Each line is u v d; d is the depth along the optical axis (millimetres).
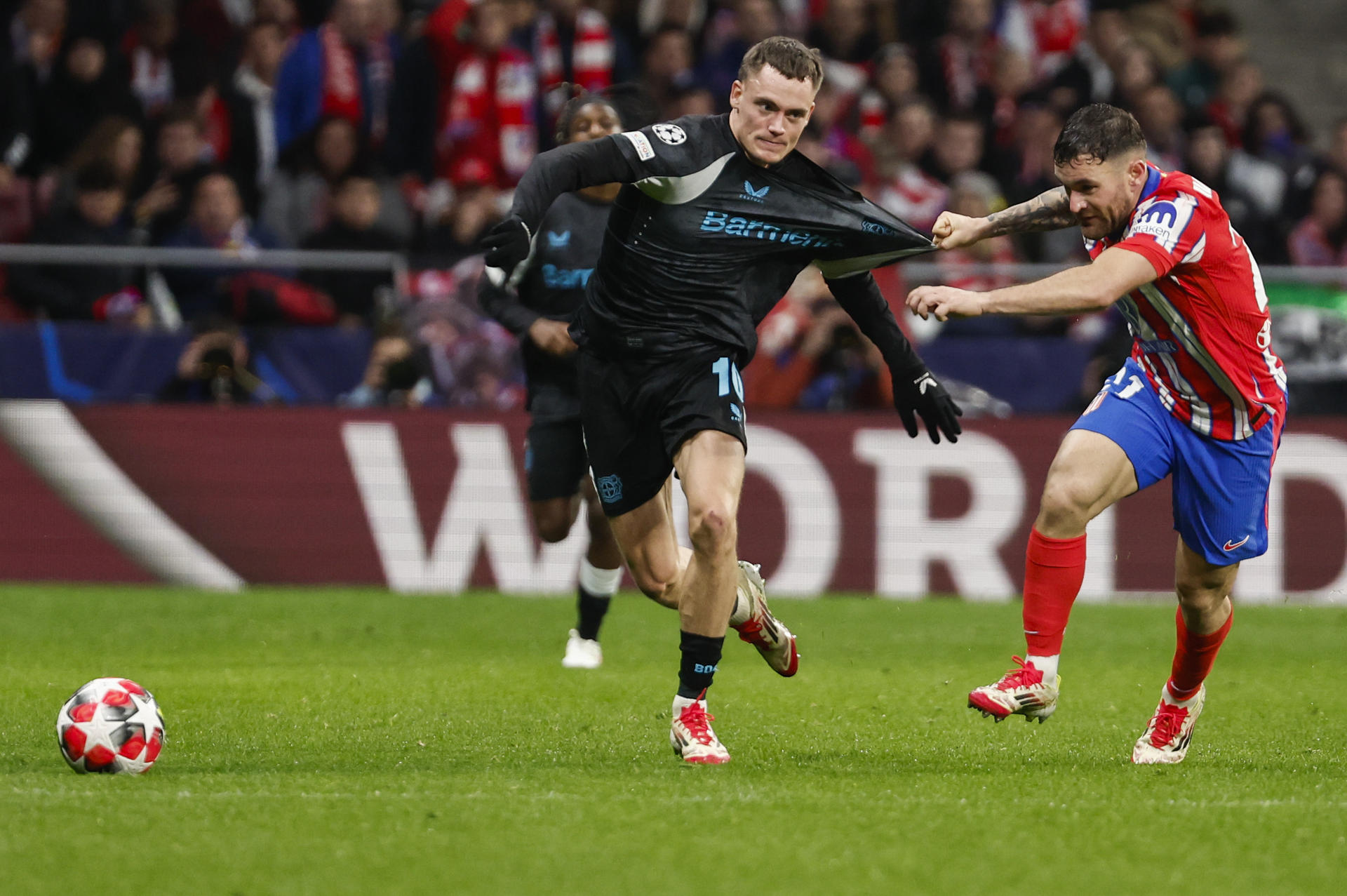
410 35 52125
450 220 44344
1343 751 19375
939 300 16172
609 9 53219
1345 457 40844
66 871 12078
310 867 12242
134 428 39531
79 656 27922
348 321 39906
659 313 17703
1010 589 40656
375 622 33875
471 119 49344
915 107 49844
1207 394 17547
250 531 39906
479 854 12680
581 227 27234
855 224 17906
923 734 20438
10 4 49625
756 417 40469
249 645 30094
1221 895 11859
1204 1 64000
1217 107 55656
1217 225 17109
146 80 50125
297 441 39906
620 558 27500
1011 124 52000
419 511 40125
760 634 19594
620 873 12133
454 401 40219
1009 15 57312
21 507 39406
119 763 16250
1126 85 53406
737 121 17469
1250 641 34156
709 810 14406
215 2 51875
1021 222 18359
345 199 43562
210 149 48469
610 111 25172
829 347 40531
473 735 19672
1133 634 34188
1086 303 16234
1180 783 16406
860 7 53344
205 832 13359
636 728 20375
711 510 16969
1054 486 17672
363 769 16922
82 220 42531
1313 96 65375
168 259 39500
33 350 39062
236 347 39469
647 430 18281
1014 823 14078
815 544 40594
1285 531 40969
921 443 40625
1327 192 50594
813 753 18609
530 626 33719
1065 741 20062
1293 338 40562
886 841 13289
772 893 11641
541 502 27312
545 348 26359
